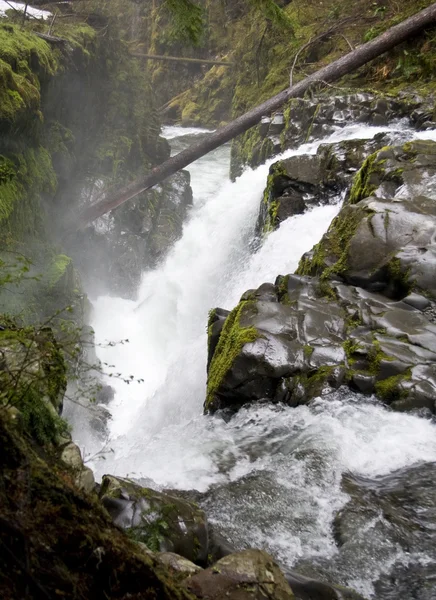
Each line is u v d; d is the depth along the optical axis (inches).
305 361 218.4
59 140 400.2
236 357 220.2
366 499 159.8
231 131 538.3
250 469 177.6
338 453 180.1
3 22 415.8
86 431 268.1
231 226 492.7
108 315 415.5
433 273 247.9
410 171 311.9
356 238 266.4
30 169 339.9
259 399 217.5
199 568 97.1
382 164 327.9
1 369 117.9
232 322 246.4
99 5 792.9
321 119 540.4
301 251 371.6
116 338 403.9
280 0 906.1
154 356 413.1
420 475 169.5
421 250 255.8
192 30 234.4
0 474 73.9
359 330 230.5
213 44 1141.7
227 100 1067.3
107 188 451.2
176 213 524.7
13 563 66.6
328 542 144.9
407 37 583.2
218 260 479.5
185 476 175.5
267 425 202.1
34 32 415.8
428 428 192.5
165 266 476.1
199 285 465.1
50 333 134.1
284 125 581.3
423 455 179.5
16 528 67.7
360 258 262.2
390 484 166.9
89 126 482.3
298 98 580.4
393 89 580.1
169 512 120.6
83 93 461.7
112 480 125.0
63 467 104.5
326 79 586.9
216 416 218.8
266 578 92.1
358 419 197.0
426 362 212.5
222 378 221.5
